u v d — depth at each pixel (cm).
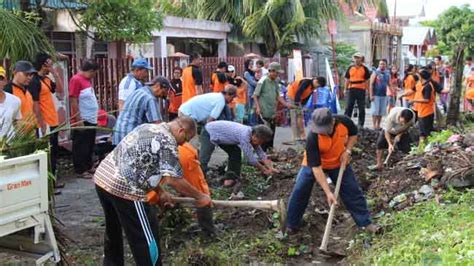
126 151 512
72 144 993
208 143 880
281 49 2491
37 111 855
